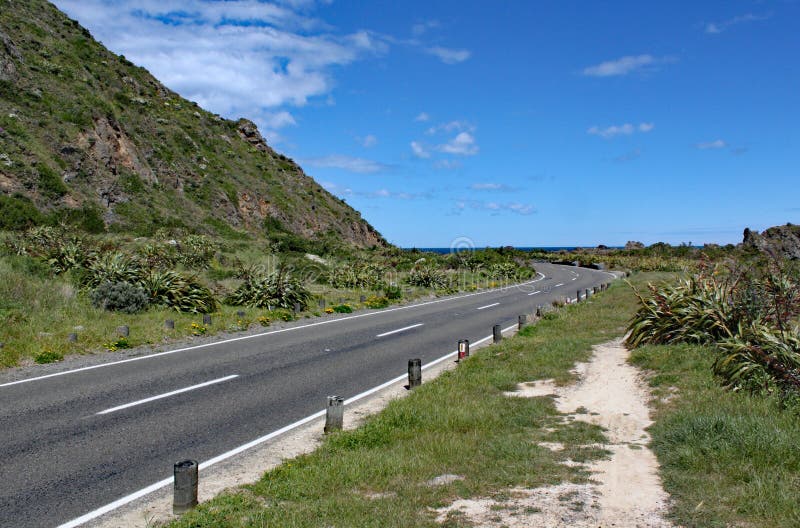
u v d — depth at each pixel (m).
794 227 33.25
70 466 5.79
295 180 72.94
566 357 10.88
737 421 6.07
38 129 38.22
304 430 7.27
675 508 4.45
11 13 54.00
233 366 10.89
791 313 9.37
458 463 5.68
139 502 5.04
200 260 28.66
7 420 7.17
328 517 4.46
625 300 21.41
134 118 53.66
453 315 20.75
